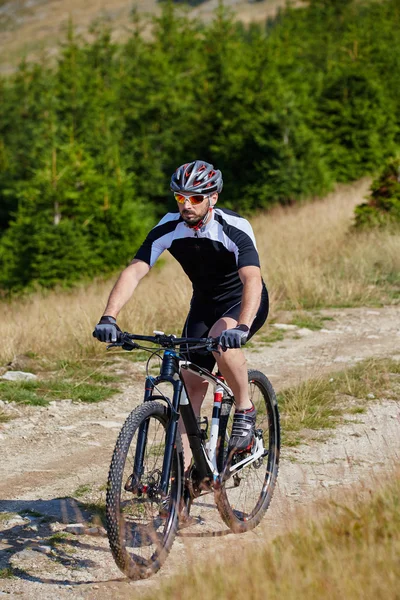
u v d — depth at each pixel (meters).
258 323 6.27
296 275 18.11
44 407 10.15
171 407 5.50
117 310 5.53
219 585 4.33
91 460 8.20
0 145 53.69
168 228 5.87
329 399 9.98
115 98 53.47
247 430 6.07
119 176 31.50
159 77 50.38
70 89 50.53
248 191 39.25
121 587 5.29
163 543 5.46
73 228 29.47
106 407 10.33
